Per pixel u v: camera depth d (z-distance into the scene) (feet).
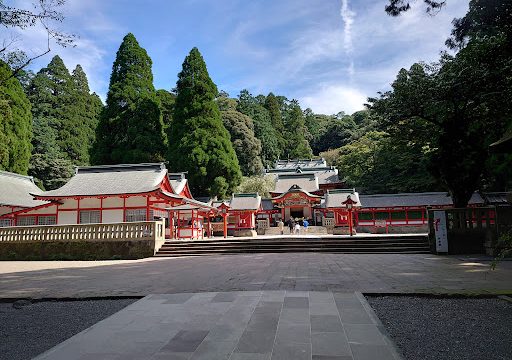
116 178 90.43
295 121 282.15
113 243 64.85
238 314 19.19
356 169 164.76
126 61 138.82
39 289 30.22
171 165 124.16
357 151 170.40
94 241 65.51
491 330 16.37
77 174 94.12
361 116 298.56
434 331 16.49
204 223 119.55
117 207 83.82
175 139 128.06
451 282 27.17
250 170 183.32
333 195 124.47
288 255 55.62
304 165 213.46
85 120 177.99
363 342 14.71
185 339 15.65
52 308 23.97
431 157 56.13
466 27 35.99
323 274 32.94
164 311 20.53
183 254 62.95
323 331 16.11
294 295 23.16
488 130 51.19
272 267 39.47
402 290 24.21
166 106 148.87
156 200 86.28
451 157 51.98
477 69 43.75
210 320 18.35
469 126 53.01
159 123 131.75
